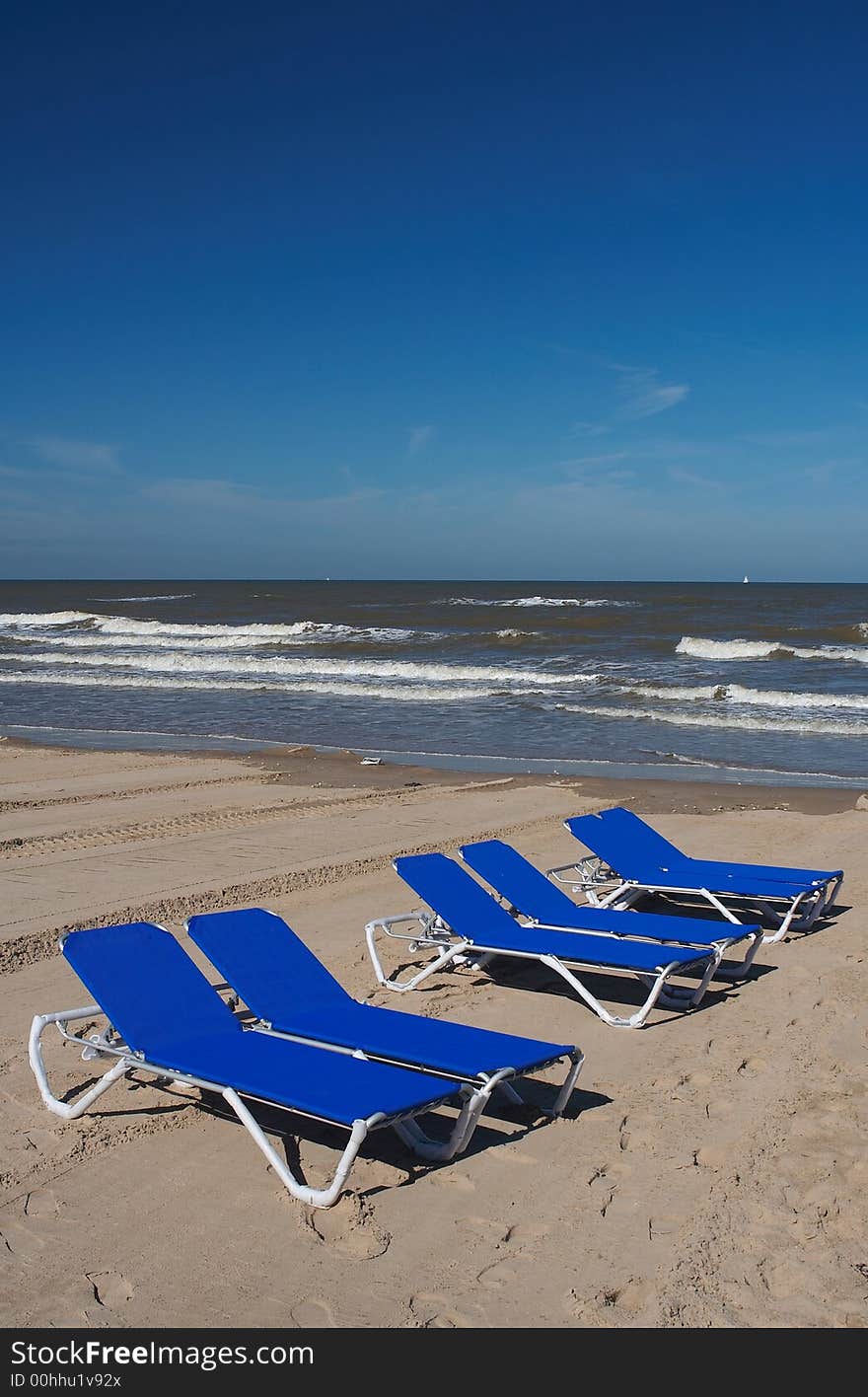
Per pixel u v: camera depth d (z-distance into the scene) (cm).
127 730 1886
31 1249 345
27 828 1031
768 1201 371
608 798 1226
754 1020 560
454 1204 372
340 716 2047
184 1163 402
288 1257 340
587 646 3662
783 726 1867
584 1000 595
